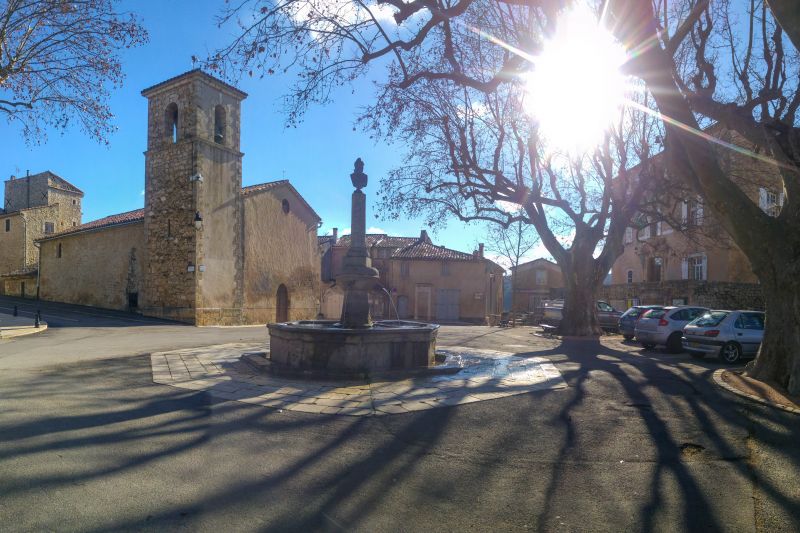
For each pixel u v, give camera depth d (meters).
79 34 14.77
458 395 7.64
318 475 4.42
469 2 9.03
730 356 11.96
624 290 30.25
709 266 26.62
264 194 30.59
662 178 19.39
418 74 10.20
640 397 7.78
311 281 34.91
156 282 26.61
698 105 9.41
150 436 5.34
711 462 4.89
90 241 30.69
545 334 22.06
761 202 21.34
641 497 4.06
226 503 3.79
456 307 42.59
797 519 3.67
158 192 26.95
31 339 15.52
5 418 5.84
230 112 28.05
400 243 45.53
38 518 3.41
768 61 10.43
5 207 45.75
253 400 7.10
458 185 18.98
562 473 4.58
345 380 8.55
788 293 8.43
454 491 4.15
